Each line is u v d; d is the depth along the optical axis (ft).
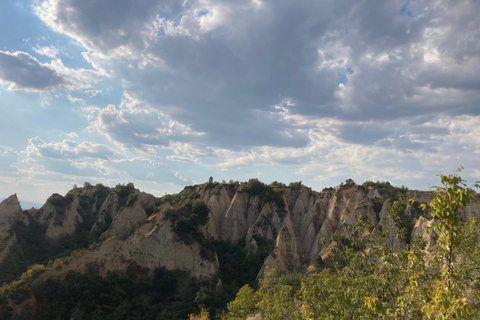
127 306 175.22
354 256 54.54
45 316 159.33
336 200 250.37
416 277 41.14
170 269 207.72
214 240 247.91
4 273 212.84
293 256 222.89
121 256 202.80
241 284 210.38
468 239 59.88
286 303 102.99
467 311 31.48
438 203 32.83
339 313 57.77
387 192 228.43
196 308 179.63
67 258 192.65
